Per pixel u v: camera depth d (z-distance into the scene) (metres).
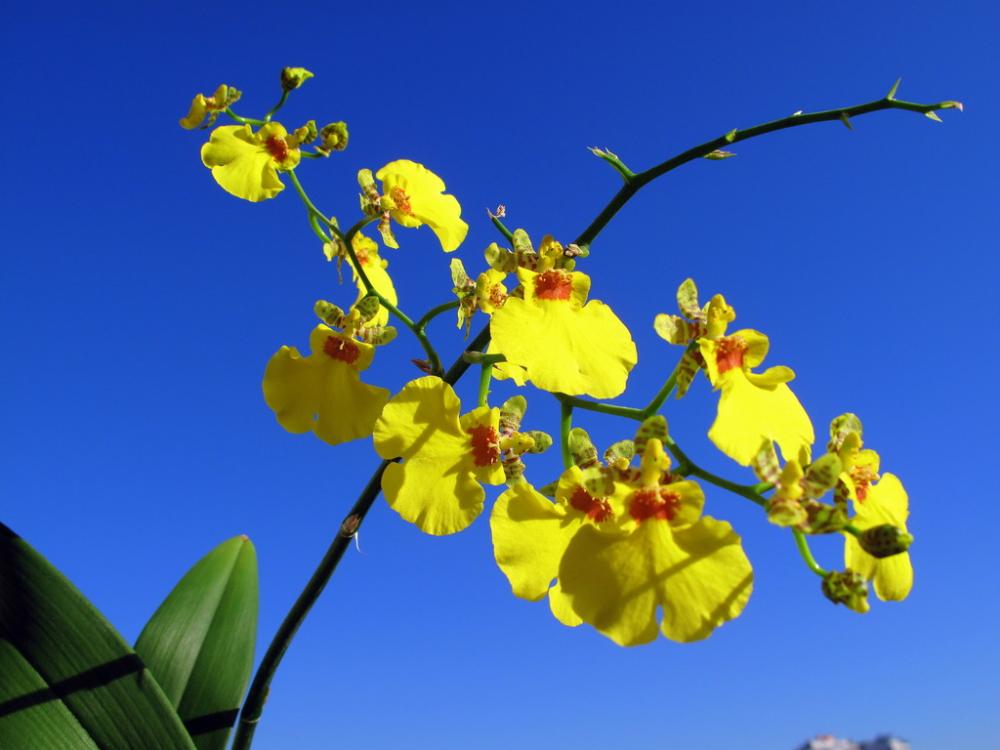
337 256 0.23
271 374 0.22
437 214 0.23
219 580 0.25
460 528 0.19
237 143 0.22
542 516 0.18
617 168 0.21
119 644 0.21
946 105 0.18
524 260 0.20
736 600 0.15
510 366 0.22
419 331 0.21
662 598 0.16
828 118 0.20
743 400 0.17
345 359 0.23
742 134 0.20
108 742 0.21
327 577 0.22
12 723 0.20
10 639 0.21
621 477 0.17
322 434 0.22
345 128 0.22
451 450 0.19
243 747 0.23
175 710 0.23
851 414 0.19
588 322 0.19
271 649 0.22
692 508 0.16
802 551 0.15
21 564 0.21
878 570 0.17
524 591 0.18
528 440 0.19
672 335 0.18
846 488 0.17
